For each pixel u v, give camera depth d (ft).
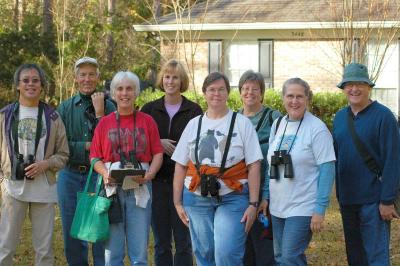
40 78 19.43
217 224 17.46
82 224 18.19
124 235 18.57
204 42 71.05
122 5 91.97
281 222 18.16
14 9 108.68
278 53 69.62
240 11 71.20
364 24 54.19
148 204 18.60
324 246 28.25
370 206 18.70
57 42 70.74
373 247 18.72
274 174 17.94
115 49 79.05
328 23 63.00
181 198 18.45
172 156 18.45
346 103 59.88
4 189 19.35
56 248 27.48
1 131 19.33
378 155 18.61
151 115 21.08
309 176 17.78
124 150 18.53
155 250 21.07
